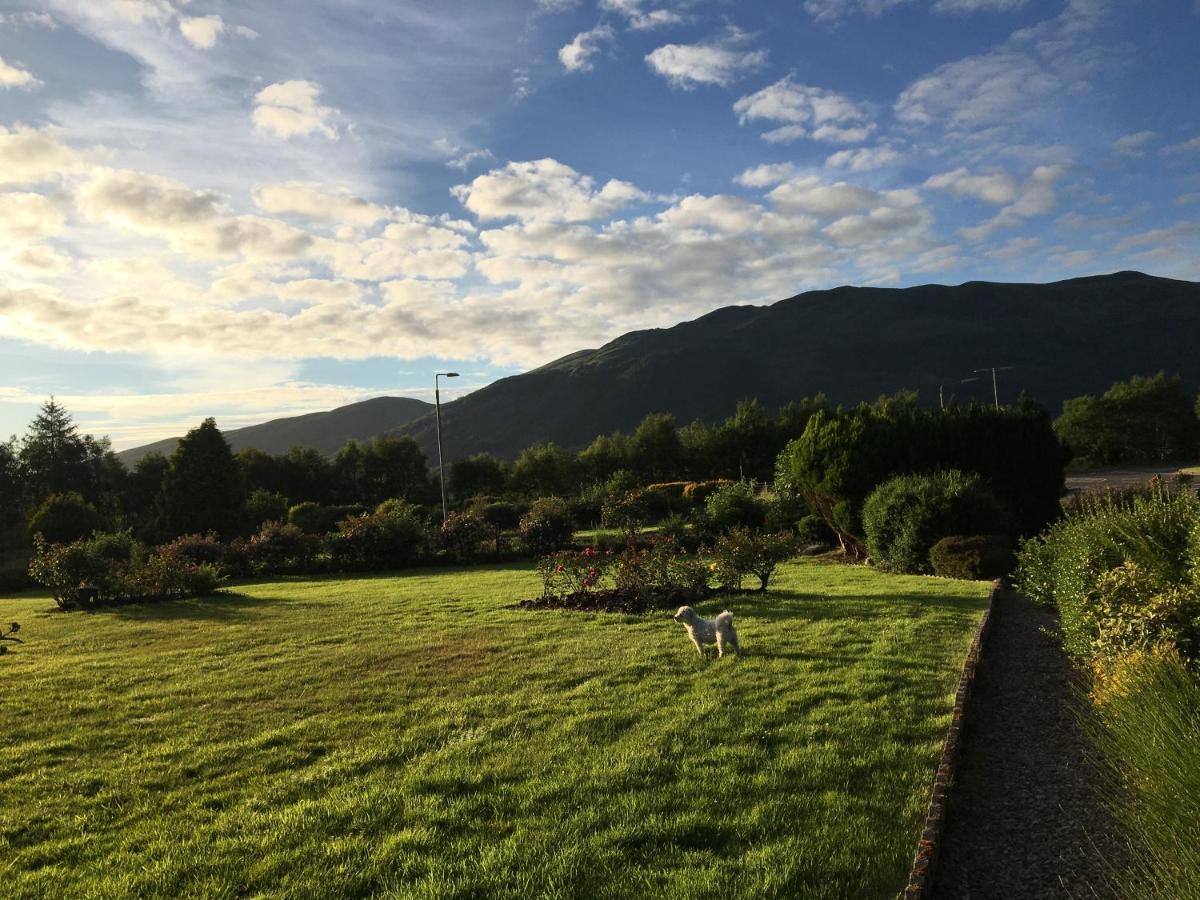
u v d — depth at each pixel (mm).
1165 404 63625
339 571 23203
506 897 3186
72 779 4891
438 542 23609
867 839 3557
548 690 6566
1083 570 6586
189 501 33812
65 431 58906
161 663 8719
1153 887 2723
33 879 3561
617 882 3252
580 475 55562
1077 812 3850
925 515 14609
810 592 11914
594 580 12281
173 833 4023
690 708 5781
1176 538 6410
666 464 56219
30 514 34281
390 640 9438
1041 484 17344
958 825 3812
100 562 15734
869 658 7152
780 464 25453
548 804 4117
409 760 4953
